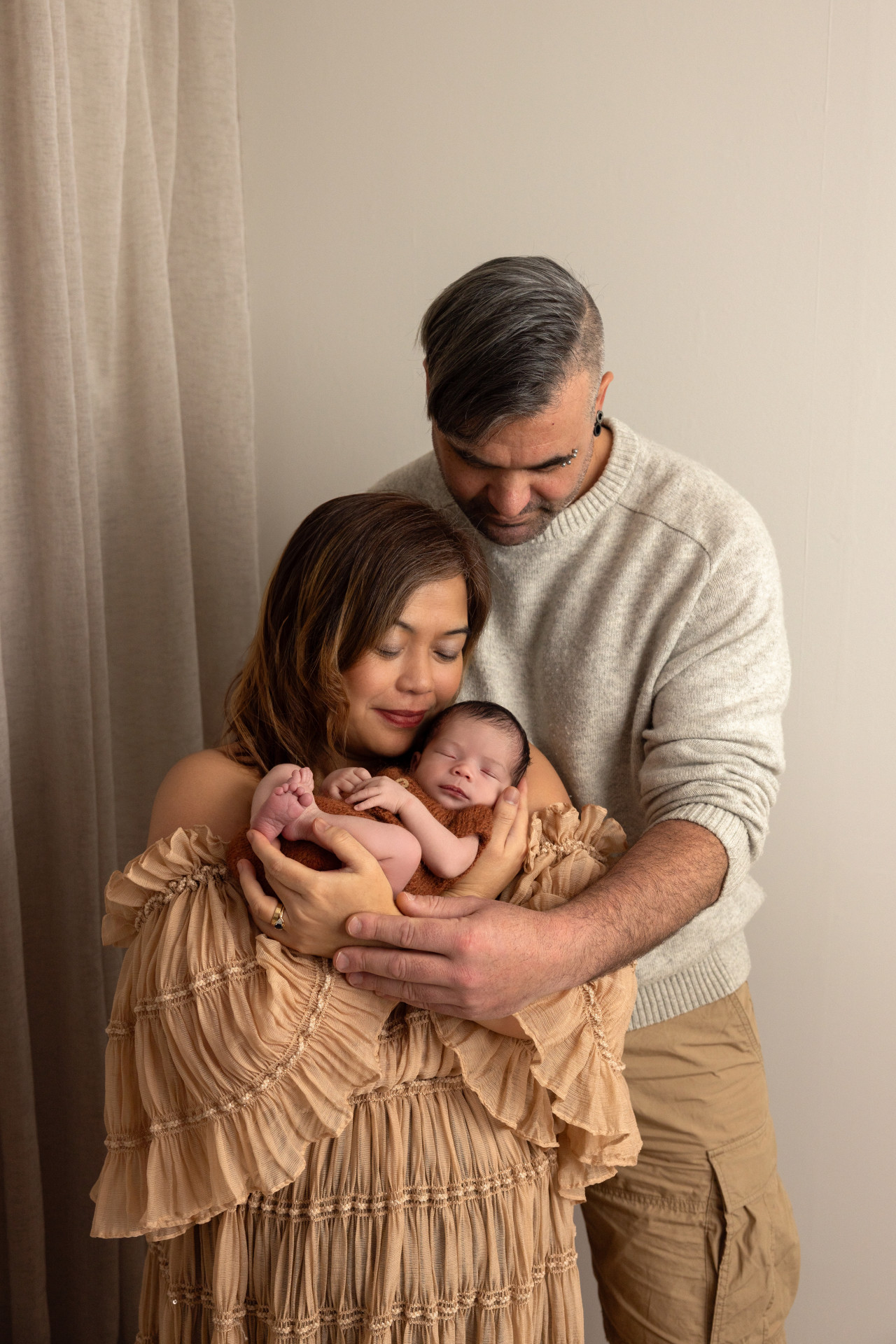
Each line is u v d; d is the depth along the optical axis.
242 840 1.13
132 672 1.84
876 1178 1.93
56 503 1.50
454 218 1.82
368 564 1.20
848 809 1.83
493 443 1.23
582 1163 1.16
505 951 1.03
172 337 1.77
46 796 1.59
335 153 1.86
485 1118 1.11
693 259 1.72
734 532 1.39
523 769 1.30
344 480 1.97
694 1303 1.55
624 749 1.49
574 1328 1.16
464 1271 1.08
